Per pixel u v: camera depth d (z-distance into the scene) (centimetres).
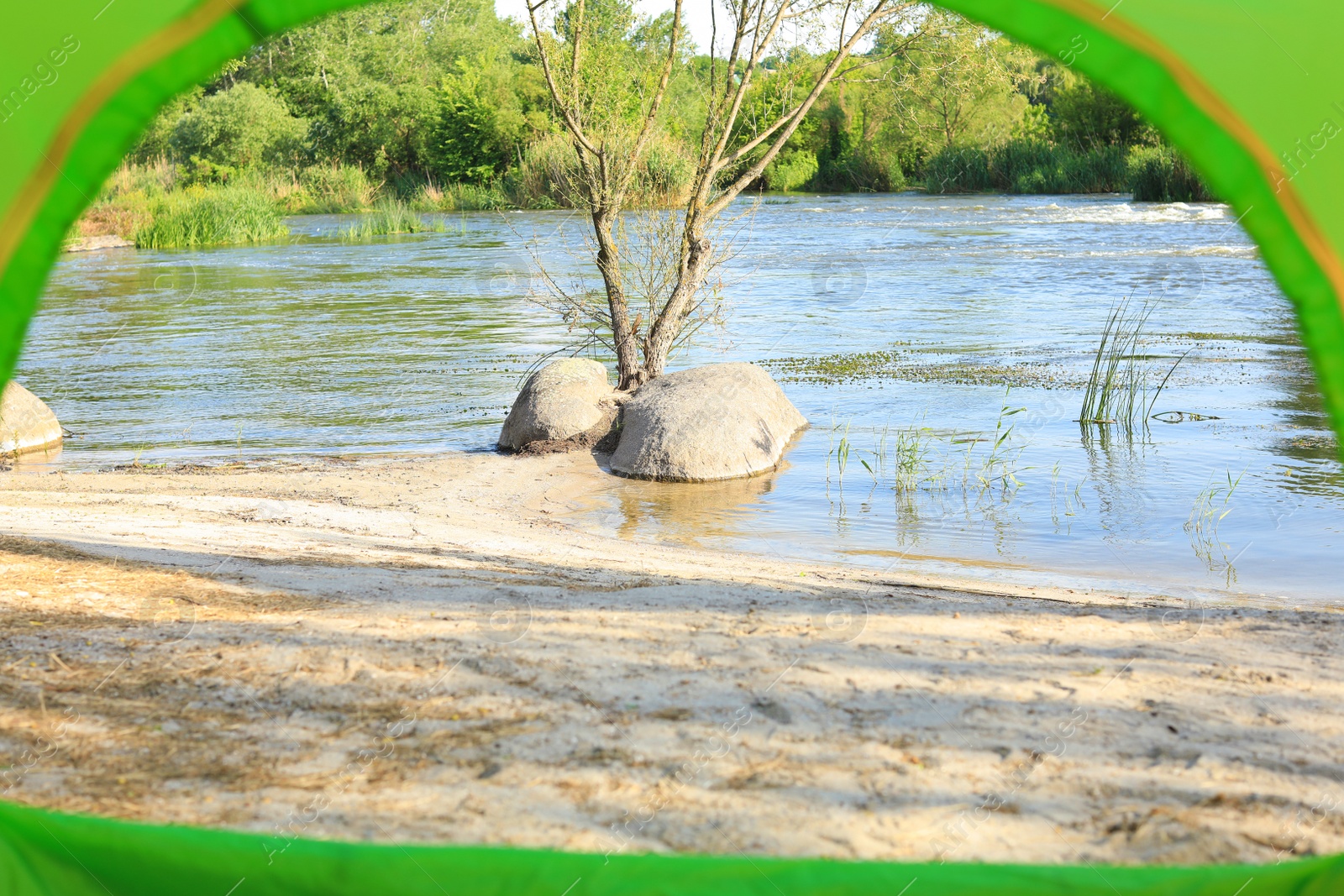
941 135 4759
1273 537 688
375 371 1384
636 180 1169
